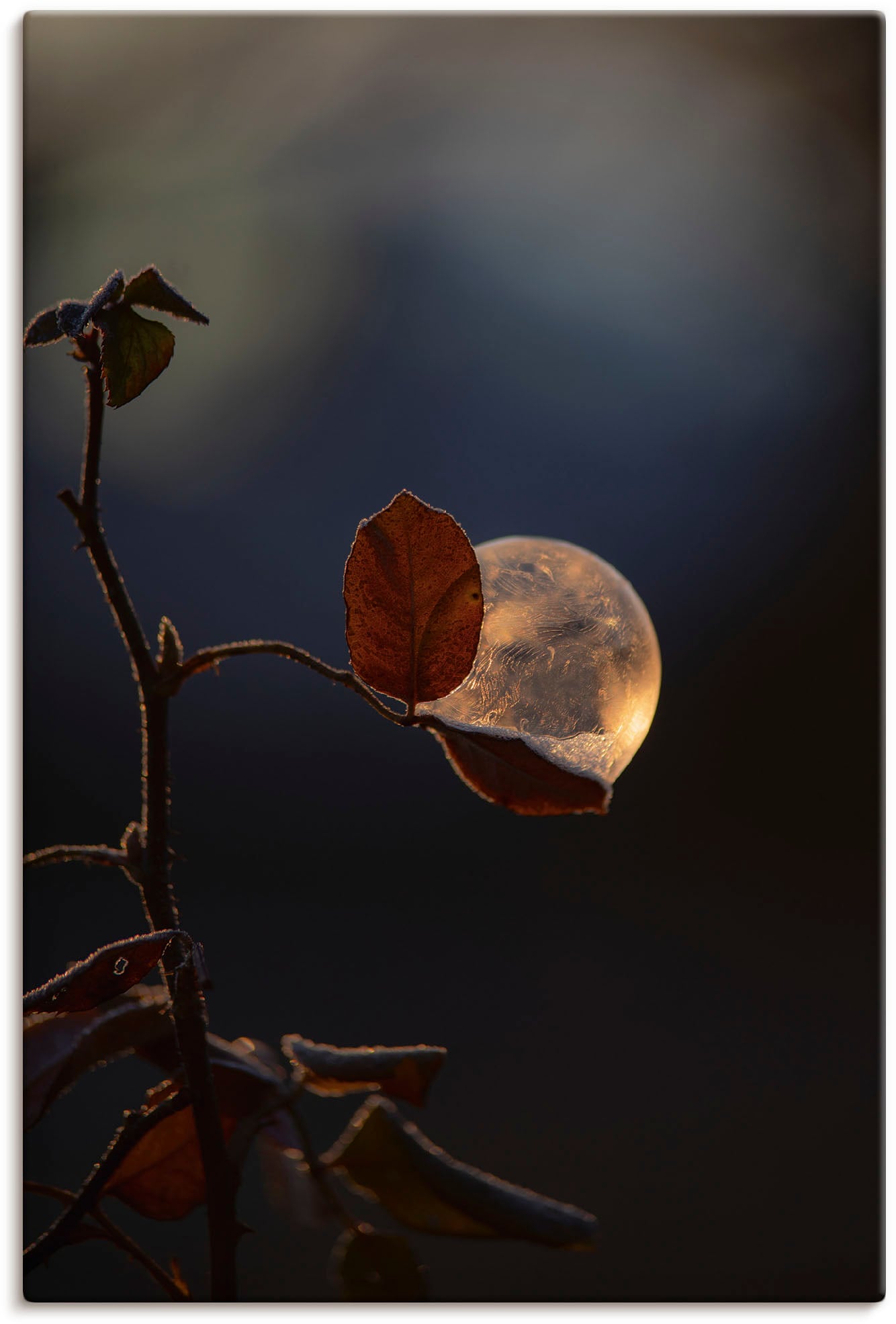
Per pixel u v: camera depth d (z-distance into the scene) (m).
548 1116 2.05
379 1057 0.75
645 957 2.80
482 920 3.05
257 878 3.38
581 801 0.73
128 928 2.80
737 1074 2.21
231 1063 0.76
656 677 0.76
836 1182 1.81
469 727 0.73
